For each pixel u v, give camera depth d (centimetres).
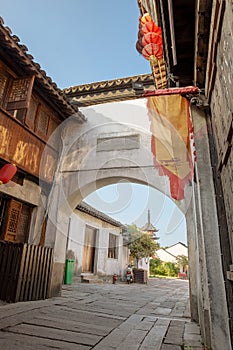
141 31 268
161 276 2317
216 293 204
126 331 365
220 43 166
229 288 195
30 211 679
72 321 405
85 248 1220
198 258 350
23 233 657
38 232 659
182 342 319
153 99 268
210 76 210
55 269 662
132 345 303
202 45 206
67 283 979
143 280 1417
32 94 618
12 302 521
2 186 577
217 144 221
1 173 486
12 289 532
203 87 245
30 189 659
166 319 461
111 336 336
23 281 549
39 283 596
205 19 184
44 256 619
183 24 226
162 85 347
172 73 284
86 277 1157
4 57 522
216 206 219
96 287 980
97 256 1269
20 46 498
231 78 148
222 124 190
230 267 189
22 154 564
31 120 615
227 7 138
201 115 251
